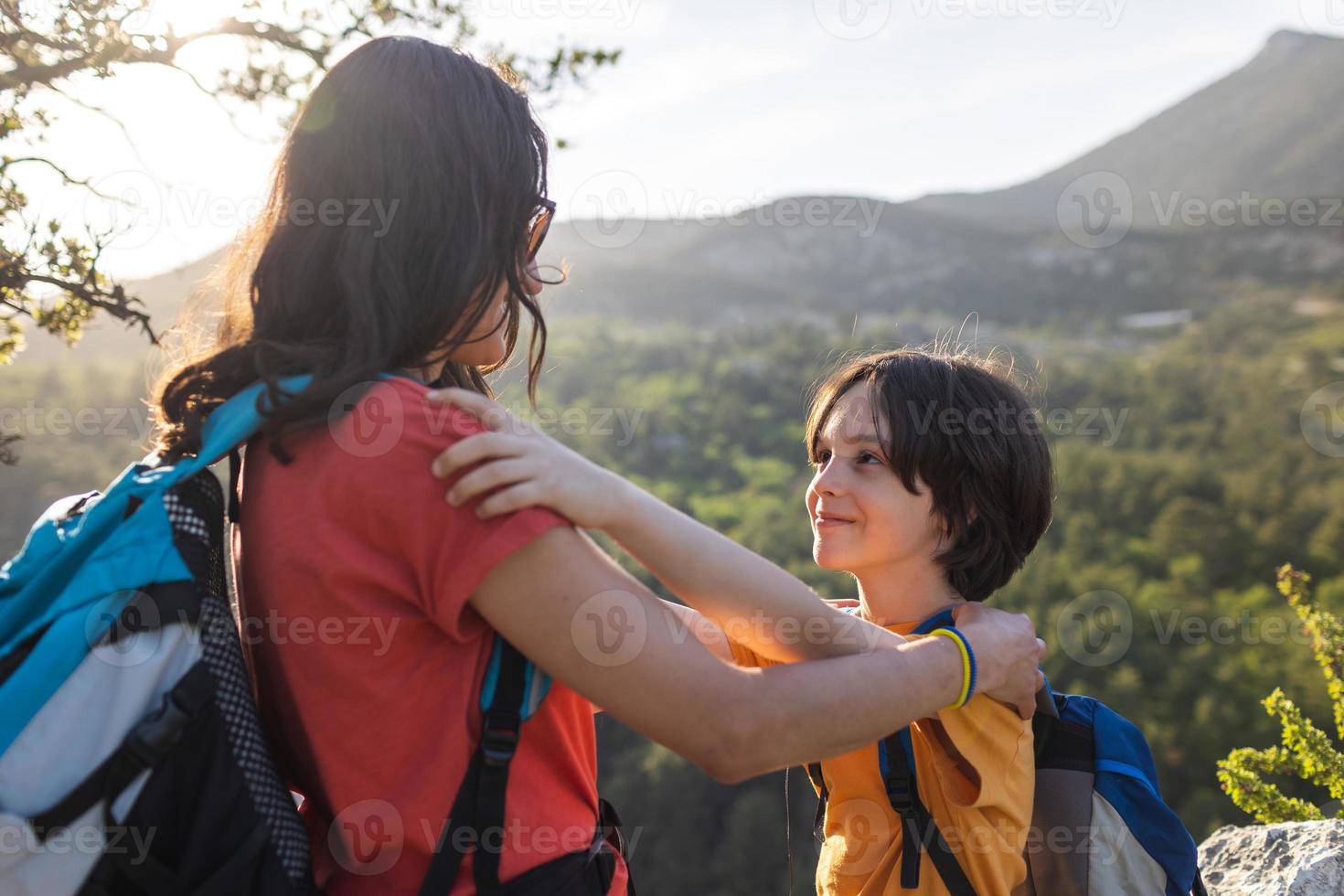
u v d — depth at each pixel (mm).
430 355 1005
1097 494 45562
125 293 2404
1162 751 27625
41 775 805
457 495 843
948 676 1048
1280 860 1719
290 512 896
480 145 980
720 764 893
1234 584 38875
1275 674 29594
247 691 925
